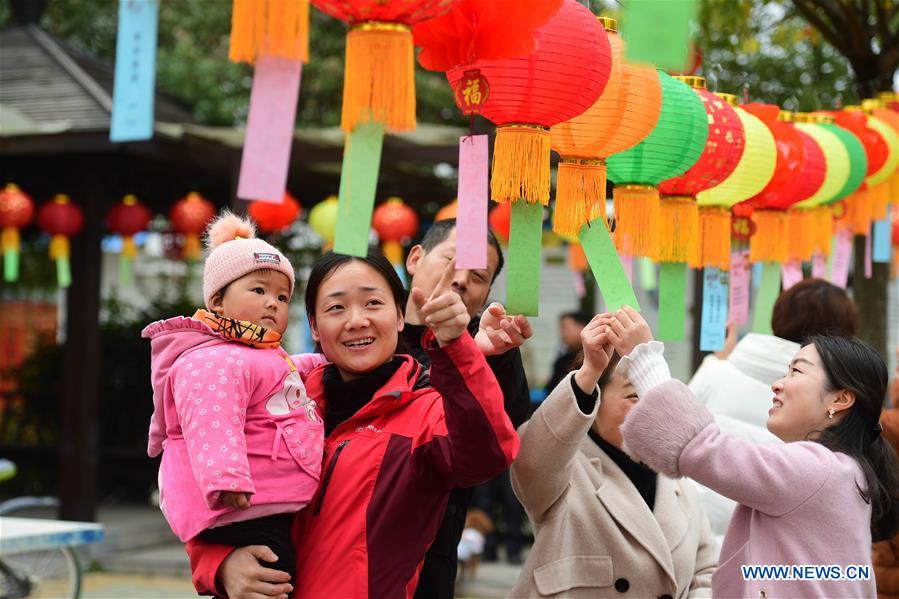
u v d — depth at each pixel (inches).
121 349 486.6
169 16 561.6
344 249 96.0
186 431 104.3
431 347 102.7
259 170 93.8
